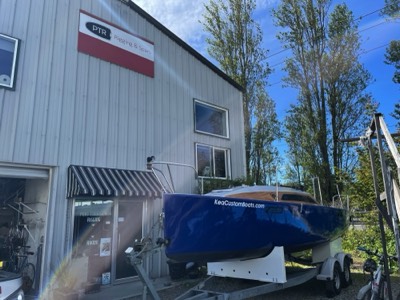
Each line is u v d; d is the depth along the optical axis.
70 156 9.02
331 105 21.89
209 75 13.68
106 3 10.62
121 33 10.86
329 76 21.88
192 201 5.78
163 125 11.48
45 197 8.83
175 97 12.12
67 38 9.48
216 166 13.14
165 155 11.32
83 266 8.69
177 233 5.55
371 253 5.61
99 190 8.55
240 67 20.86
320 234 8.42
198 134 12.64
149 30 11.76
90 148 9.45
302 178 22.06
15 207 9.84
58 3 9.45
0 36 8.23
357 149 12.96
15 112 8.19
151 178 10.29
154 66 11.64
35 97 8.58
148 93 11.26
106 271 9.18
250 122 20.48
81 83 9.57
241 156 14.21
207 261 6.06
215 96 13.72
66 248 8.55
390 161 6.87
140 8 11.46
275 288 6.64
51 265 8.25
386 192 3.47
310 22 22.58
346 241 12.78
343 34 21.89
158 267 10.18
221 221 6.09
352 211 12.54
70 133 9.10
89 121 9.56
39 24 8.96
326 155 21.22
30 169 8.49
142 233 10.09
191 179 11.89
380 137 3.66
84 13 9.99
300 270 8.10
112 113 10.14
